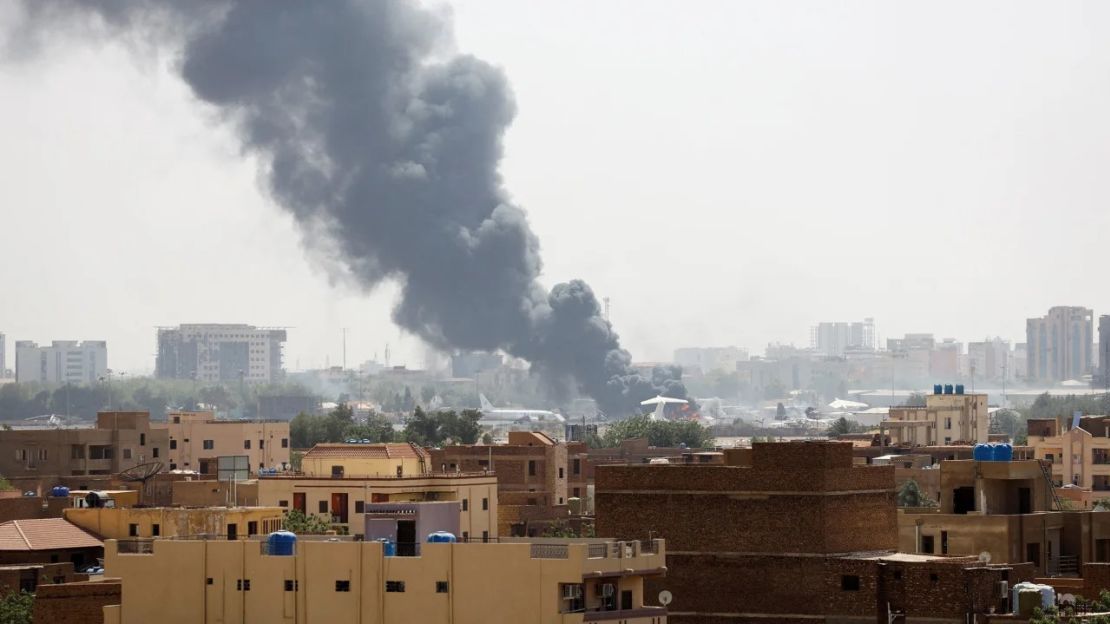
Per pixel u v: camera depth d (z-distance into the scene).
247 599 125.00
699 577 147.75
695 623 147.38
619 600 125.56
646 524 149.38
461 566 121.50
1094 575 145.00
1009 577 145.25
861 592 143.38
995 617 135.88
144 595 127.31
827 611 144.38
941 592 139.62
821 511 145.62
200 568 126.38
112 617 127.69
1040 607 133.75
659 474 149.38
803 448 146.62
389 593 122.19
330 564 123.56
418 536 141.12
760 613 146.25
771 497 146.88
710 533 148.00
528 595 120.69
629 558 125.75
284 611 124.00
